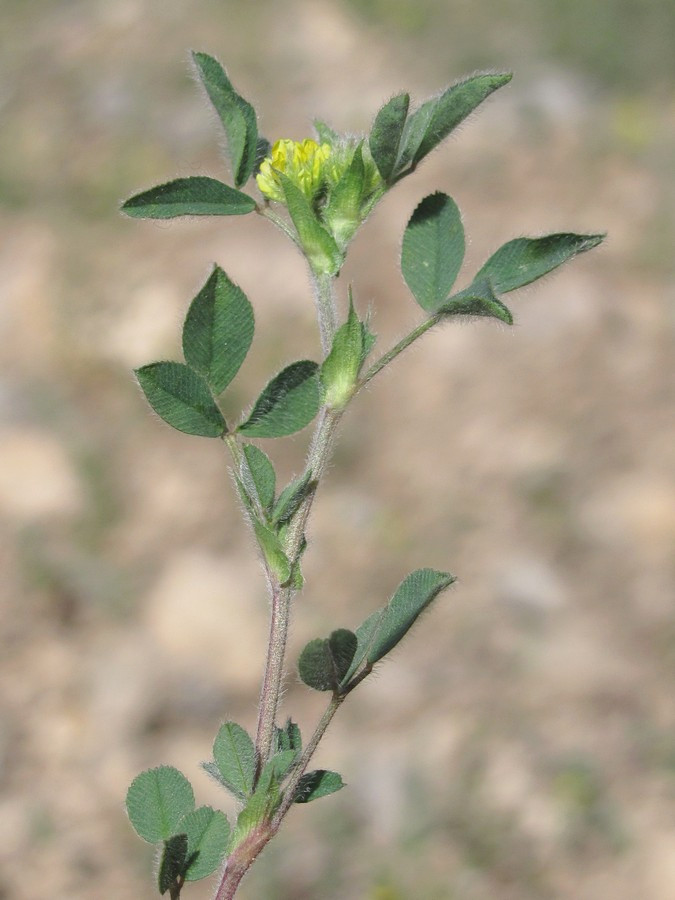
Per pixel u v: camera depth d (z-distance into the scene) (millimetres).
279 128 1115
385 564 708
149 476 767
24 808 572
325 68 1202
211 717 618
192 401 228
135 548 720
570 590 676
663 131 1075
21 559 701
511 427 792
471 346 850
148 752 600
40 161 1085
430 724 596
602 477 749
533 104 1113
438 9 1295
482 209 979
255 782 229
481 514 732
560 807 549
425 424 798
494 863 530
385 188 231
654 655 628
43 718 616
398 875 527
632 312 874
